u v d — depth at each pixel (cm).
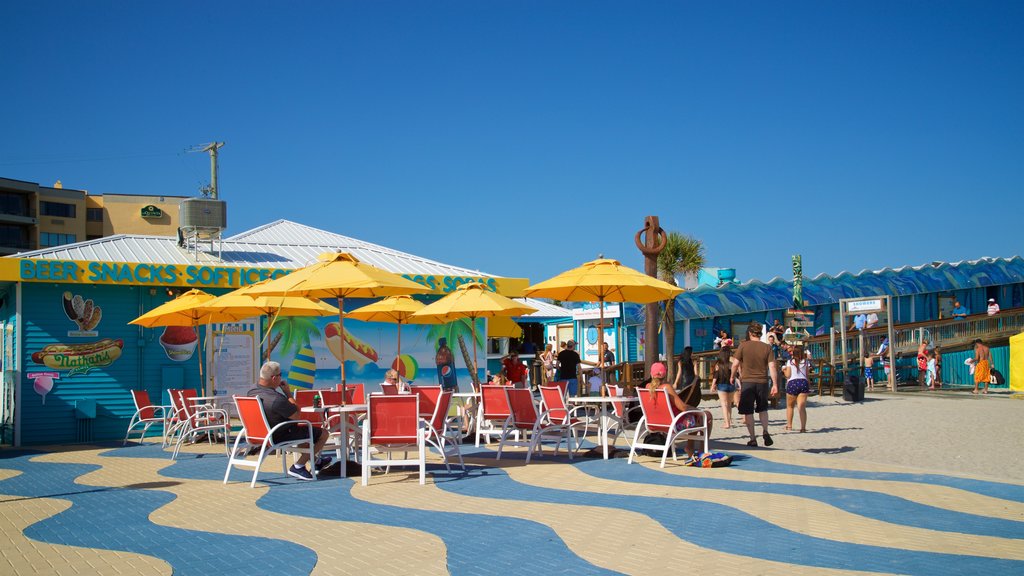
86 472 1150
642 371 2164
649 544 651
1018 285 4038
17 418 1584
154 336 1719
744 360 1308
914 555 603
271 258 2053
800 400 1531
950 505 805
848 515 759
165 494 934
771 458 1176
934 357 2886
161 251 2012
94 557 639
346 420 1073
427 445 1400
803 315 2508
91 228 7594
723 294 3005
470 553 632
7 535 726
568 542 662
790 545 641
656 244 1572
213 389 1750
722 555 612
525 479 1012
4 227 7181
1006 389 2858
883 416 1836
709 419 1130
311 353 1845
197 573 588
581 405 1633
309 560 619
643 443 1218
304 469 1067
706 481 972
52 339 1633
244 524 758
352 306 1895
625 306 2922
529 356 3044
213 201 2070
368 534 705
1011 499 838
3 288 1745
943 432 1501
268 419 1018
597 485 955
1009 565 571
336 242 2408
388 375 1488
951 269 3738
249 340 1800
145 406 1547
